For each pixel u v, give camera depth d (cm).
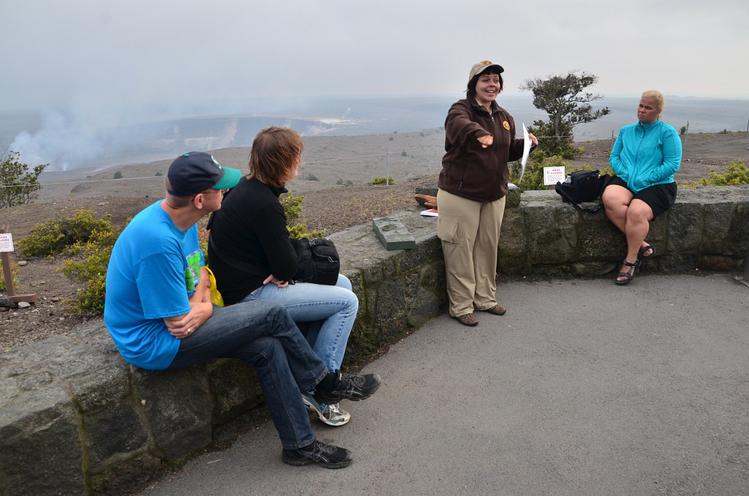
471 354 349
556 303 423
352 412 289
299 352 245
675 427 267
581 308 412
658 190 439
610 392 300
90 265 427
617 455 247
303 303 263
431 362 340
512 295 442
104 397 214
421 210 513
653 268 481
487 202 379
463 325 391
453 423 276
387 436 267
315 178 1433
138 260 204
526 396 299
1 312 423
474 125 341
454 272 389
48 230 663
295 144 242
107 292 216
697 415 276
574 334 371
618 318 394
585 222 462
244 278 258
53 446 200
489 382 314
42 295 464
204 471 243
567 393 301
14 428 190
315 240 290
